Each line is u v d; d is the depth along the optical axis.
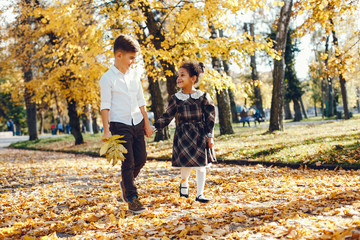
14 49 17.77
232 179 6.29
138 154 3.94
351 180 5.41
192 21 9.70
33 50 18.05
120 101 3.80
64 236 3.29
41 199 5.12
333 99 35.94
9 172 8.94
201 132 4.12
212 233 3.00
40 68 17.94
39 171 8.91
